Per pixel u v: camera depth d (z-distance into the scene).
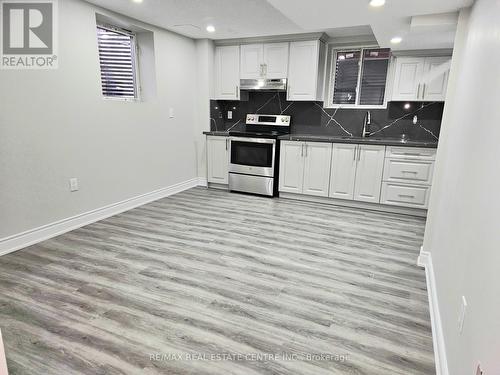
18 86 2.69
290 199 4.59
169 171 4.64
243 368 1.60
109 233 3.21
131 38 4.01
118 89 3.94
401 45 3.73
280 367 1.61
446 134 2.49
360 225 3.59
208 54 4.80
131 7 3.27
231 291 2.24
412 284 2.39
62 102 3.05
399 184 3.96
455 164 1.99
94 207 3.52
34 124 2.83
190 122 4.93
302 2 2.40
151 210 3.97
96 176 3.50
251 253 2.83
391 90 4.45
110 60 3.79
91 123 3.37
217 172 5.08
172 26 4.00
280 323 1.93
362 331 1.87
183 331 1.84
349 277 2.47
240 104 5.27
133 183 4.03
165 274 2.45
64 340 1.76
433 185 2.57
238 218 3.73
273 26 3.94
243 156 4.74
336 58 4.73
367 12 2.62
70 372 1.55
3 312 1.97
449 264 1.74
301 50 4.41
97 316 1.96
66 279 2.35
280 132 5.00
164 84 4.31
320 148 4.27
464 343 1.24
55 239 3.03
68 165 3.17
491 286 0.99
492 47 1.38
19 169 2.76
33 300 2.10
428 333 1.87
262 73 4.69
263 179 4.66
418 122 4.34
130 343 1.74
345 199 4.29
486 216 1.15
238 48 4.75
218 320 1.94
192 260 2.68
